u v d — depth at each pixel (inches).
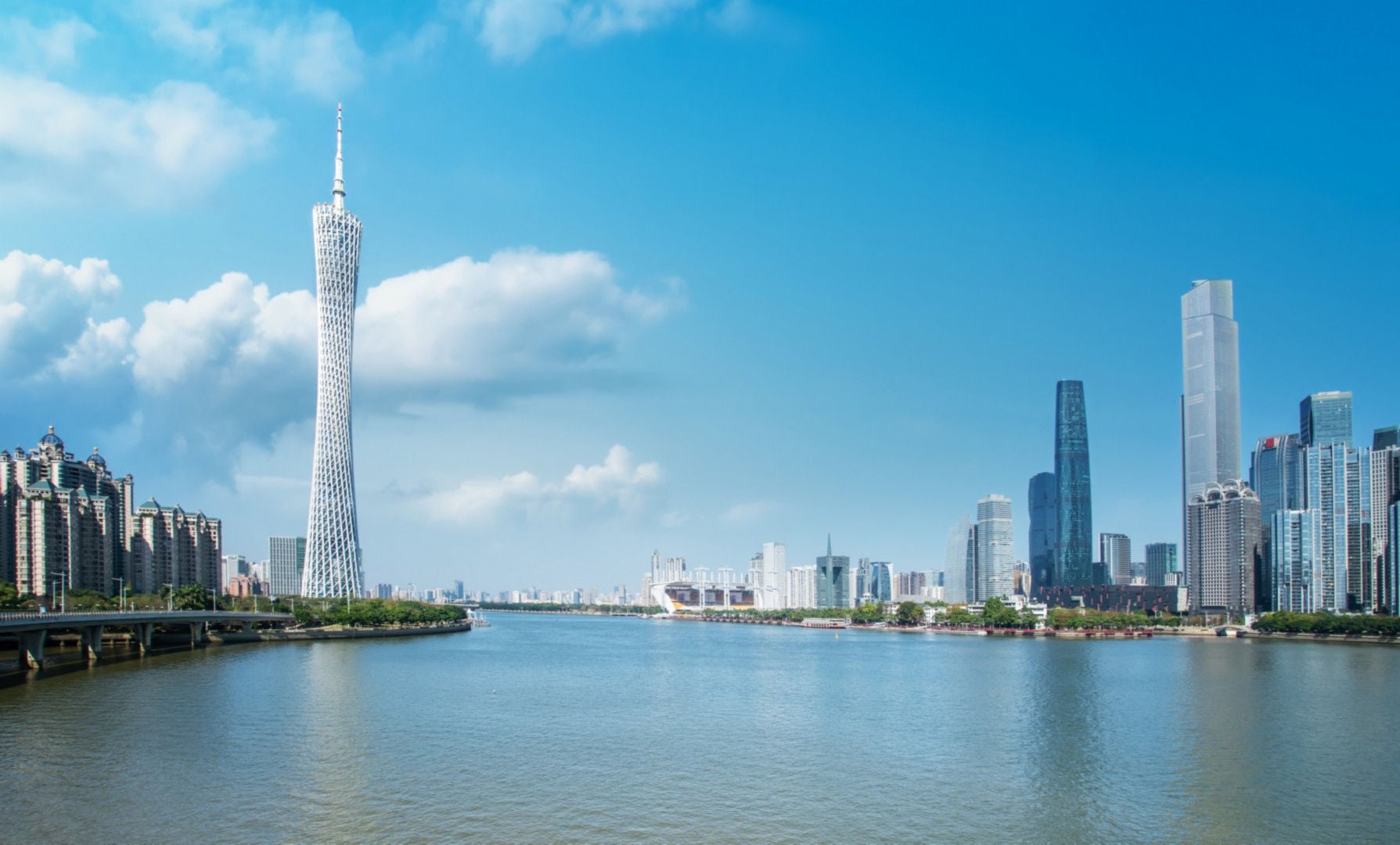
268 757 6732.3
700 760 6953.7
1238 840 5295.3
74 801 5575.8
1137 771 6752.0
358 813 5462.6
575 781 6259.8
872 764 6899.6
